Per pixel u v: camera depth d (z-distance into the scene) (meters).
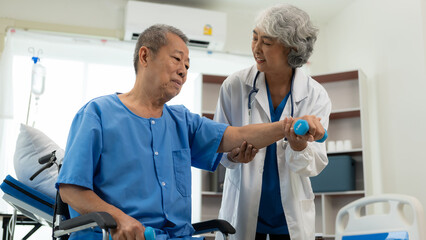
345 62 4.81
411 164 3.78
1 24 4.38
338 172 3.94
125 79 4.61
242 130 1.66
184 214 1.51
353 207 2.40
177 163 1.56
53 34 4.48
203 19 4.66
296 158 1.67
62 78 4.45
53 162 1.72
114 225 1.16
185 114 1.68
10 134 4.17
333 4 4.87
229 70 4.86
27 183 2.03
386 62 4.17
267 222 1.83
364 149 3.98
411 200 2.14
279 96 1.88
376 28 4.32
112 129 1.44
